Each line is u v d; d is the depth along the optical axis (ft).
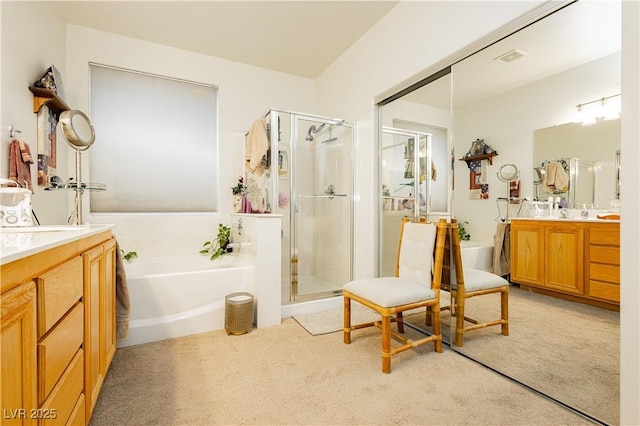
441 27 6.76
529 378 5.30
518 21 5.32
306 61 11.30
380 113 9.40
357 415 4.43
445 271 7.23
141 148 9.94
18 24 5.87
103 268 4.67
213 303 7.75
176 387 5.10
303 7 8.23
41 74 6.98
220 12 8.43
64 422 2.96
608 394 4.46
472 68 6.40
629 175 3.48
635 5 3.41
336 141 10.07
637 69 3.40
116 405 4.61
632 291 3.47
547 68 5.15
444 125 7.57
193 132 10.70
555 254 5.17
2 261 1.84
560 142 5.07
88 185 6.30
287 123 9.43
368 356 6.25
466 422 4.28
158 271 9.07
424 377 5.47
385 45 8.57
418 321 8.04
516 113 5.70
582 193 4.83
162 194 10.22
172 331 7.18
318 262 10.00
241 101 11.42
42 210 6.93
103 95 9.44
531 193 5.56
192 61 10.61
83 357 3.60
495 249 6.15
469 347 6.32
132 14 8.50
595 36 4.55
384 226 9.49
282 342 6.91
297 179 9.61
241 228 9.54
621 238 3.57
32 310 2.34
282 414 4.45
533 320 5.44
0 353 1.92
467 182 6.76
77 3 7.98
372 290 6.08
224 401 4.74
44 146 6.77
